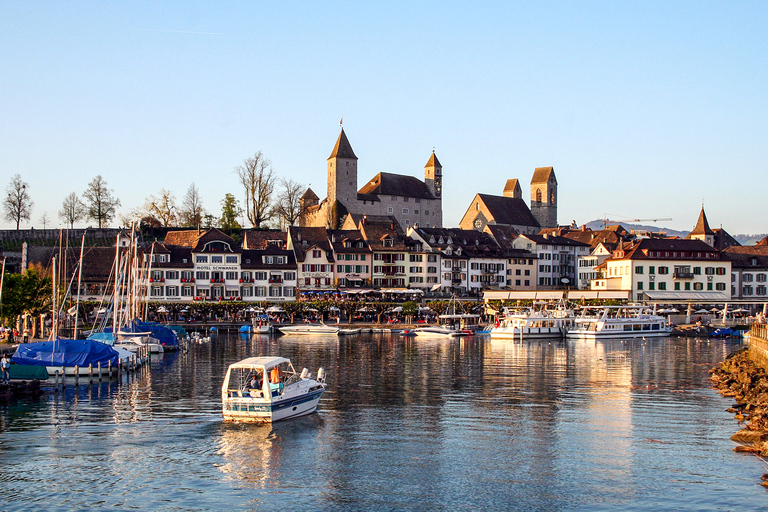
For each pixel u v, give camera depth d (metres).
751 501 35.97
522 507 35.44
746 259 178.75
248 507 35.53
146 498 36.62
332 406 56.91
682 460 42.12
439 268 174.12
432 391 64.19
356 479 39.16
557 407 56.81
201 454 43.38
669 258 162.75
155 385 66.25
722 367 77.56
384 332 135.75
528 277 190.88
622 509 35.16
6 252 150.00
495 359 90.19
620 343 115.62
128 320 99.00
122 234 153.75
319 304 140.88
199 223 194.50
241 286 151.50
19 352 68.75
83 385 66.06
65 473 40.03
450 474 39.97
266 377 49.84
